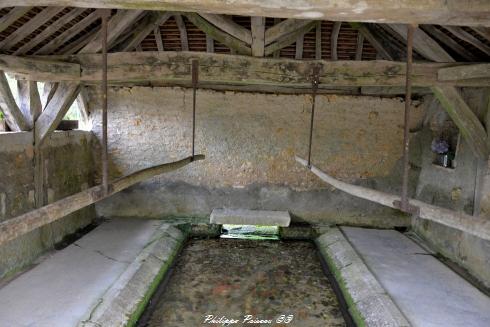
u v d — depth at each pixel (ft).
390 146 20.17
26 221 5.68
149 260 14.96
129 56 13.51
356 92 19.86
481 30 10.77
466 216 7.11
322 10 6.93
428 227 18.34
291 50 16.20
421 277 14.03
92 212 20.22
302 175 20.58
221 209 20.54
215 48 16.31
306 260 17.35
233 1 6.72
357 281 13.74
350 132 20.13
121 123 20.16
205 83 19.72
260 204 20.81
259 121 20.17
